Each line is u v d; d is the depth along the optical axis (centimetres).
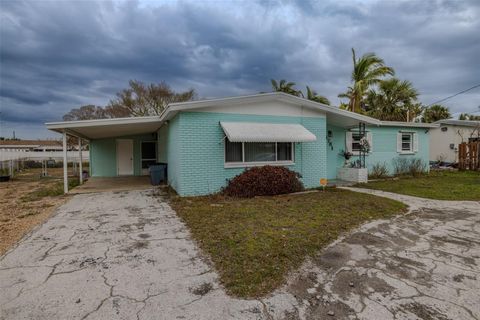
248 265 435
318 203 910
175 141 1151
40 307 326
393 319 299
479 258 464
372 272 413
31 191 1357
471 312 310
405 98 2441
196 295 352
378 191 1168
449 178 1579
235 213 779
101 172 1981
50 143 5716
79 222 712
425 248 512
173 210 840
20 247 530
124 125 1281
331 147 1622
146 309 321
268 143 1216
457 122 2242
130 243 549
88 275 409
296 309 320
